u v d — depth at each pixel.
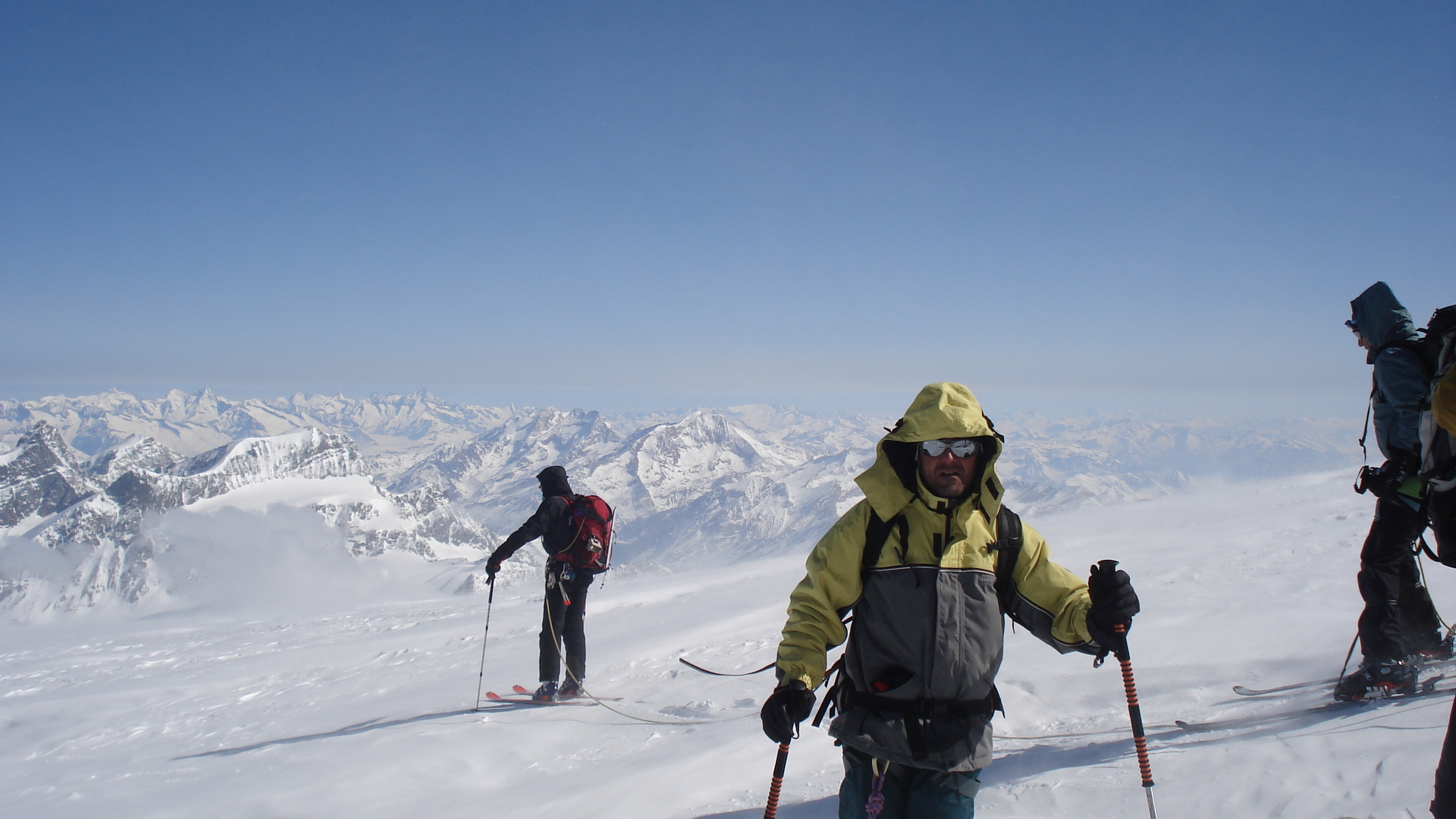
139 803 6.51
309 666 14.53
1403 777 3.35
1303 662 5.72
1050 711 5.70
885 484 3.09
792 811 4.37
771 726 2.93
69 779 7.76
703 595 17.69
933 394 3.05
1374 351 4.86
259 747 8.14
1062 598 3.06
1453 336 3.30
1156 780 3.88
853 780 3.10
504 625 17.25
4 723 11.40
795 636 3.06
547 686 8.56
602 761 6.26
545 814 5.01
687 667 9.56
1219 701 5.22
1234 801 3.49
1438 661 5.02
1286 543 11.42
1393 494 4.66
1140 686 5.80
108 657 19.81
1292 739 4.10
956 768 2.94
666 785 5.16
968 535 3.04
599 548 8.65
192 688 12.88
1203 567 10.20
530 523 8.55
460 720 8.00
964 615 2.99
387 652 15.03
